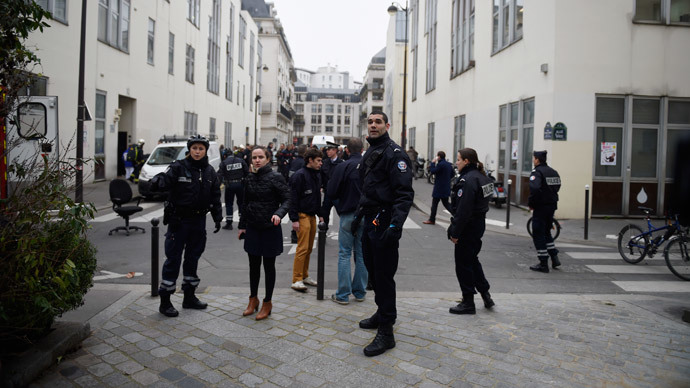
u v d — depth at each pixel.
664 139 12.45
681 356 3.94
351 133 132.12
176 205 4.79
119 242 8.69
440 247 8.85
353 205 5.18
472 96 18.62
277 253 4.76
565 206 12.31
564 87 12.16
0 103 3.62
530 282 6.59
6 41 3.72
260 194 4.68
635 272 7.26
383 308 3.97
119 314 4.78
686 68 12.38
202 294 5.59
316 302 5.36
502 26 15.68
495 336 4.35
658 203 12.55
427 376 3.52
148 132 23.17
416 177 25.25
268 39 65.31
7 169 3.57
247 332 4.36
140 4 21.75
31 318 3.34
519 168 14.21
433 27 25.98
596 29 12.12
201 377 3.46
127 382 3.37
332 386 3.35
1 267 3.09
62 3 15.49
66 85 15.82
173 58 26.72
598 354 3.96
